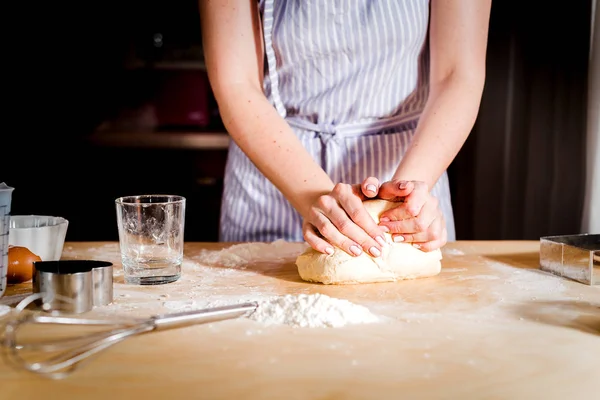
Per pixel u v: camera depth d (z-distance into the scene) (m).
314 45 1.39
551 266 1.16
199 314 0.88
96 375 0.74
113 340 0.80
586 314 0.94
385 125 1.46
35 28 2.98
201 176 2.98
